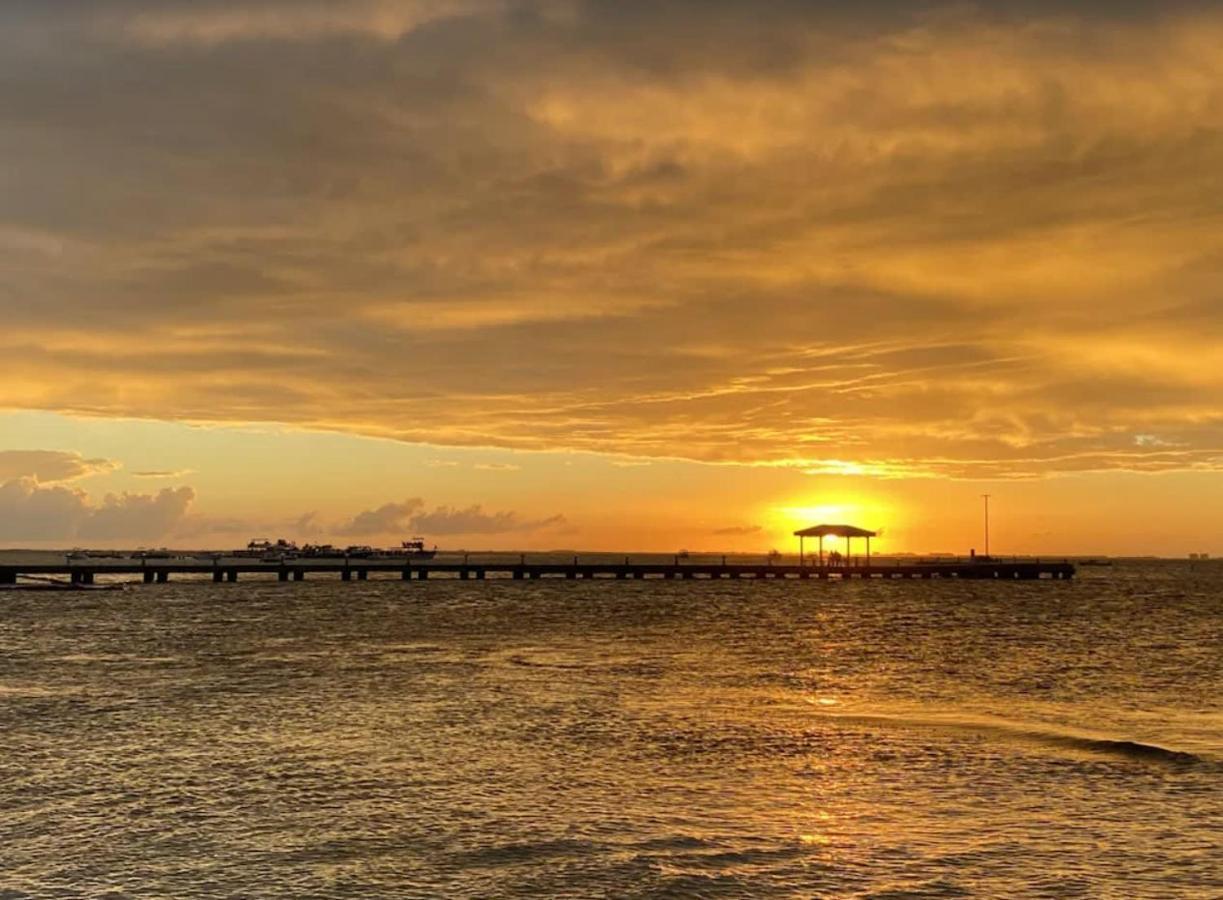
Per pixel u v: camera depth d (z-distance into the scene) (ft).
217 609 254.68
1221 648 172.45
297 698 110.22
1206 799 67.97
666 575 449.48
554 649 164.35
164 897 50.47
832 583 452.76
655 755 81.46
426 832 60.54
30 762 78.79
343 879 52.80
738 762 78.95
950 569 481.46
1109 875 53.11
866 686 122.42
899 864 54.85
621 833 60.34
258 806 66.28
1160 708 106.22
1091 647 173.88
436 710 102.42
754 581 461.37
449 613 249.14
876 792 69.87
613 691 116.37
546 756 81.00
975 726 94.12
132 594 316.60
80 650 160.15
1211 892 50.72
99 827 61.77
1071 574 502.79
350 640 178.09
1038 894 50.52
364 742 86.38
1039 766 77.51
